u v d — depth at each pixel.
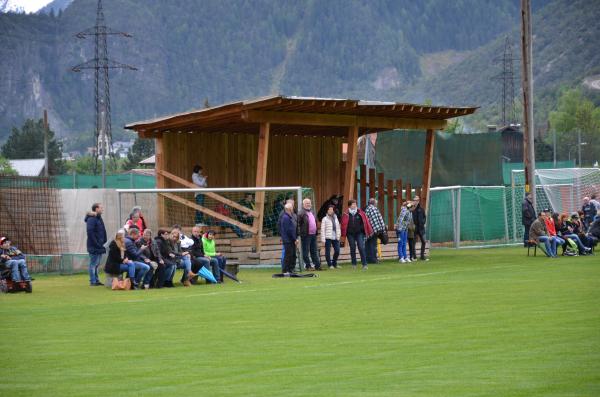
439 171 67.50
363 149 76.69
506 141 148.00
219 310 28.55
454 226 62.66
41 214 48.62
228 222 48.69
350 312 27.06
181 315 27.48
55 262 46.88
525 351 19.61
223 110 47.69
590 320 23.86
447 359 19.02
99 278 43.47
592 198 61.84
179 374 18.27
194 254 39.31
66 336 23.52
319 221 52.19
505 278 37.19
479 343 20.80
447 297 30.36
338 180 59.78
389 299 30.33
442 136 67.56
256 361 19.45
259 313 27.48
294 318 26.03
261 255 47.88
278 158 57.09
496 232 66.25
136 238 37.84
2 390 17.09
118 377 18.09
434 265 47.00
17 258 36.44
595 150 161.62
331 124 50.06
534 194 60.22
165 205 51.59
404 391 16.12
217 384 17.22
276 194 53.88
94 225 39.62
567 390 15.88
